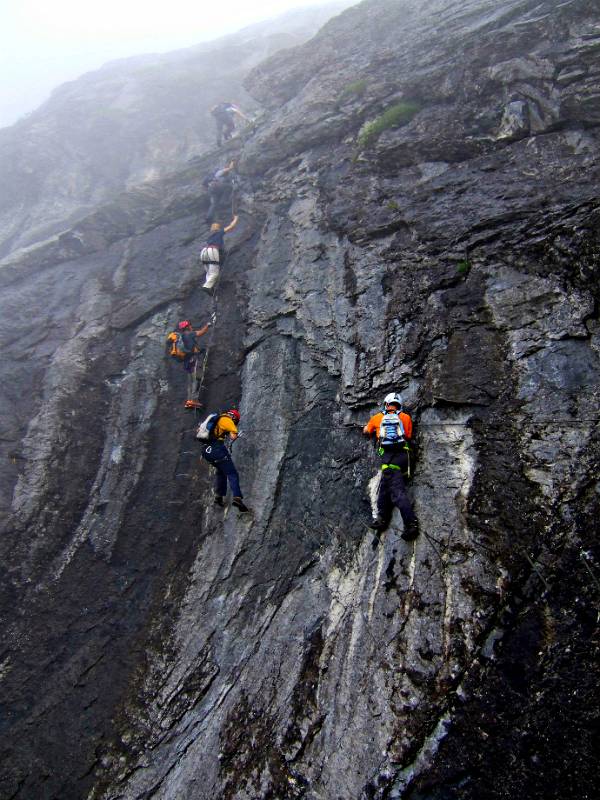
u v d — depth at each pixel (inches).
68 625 299.6
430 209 343.6
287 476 299.1
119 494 346.6
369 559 243.4
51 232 685.3
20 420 387.5
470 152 366.9
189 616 276.5
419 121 403.9
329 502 277.6
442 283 299.6
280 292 383.6
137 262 499.8
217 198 509.7
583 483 204.4
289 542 275.7
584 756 159.3
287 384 335.3
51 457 363.6
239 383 364.5
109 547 326.0
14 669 288.0
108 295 470.3
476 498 223.0
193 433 360.2
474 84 390.3
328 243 381.4
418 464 248.1
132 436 372.2
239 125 814.5
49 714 269.7
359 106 458.0
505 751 168.7
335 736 199.6
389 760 182.1
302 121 485.4
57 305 477.4
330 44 614.2
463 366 262.5
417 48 466.0
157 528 326.6
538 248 275.6
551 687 172.6
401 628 209.5
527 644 182.9
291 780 198.4
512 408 238.7
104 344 430.6
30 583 316.8
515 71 368.8
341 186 408.5
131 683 267.7
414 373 278.1
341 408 303.1
